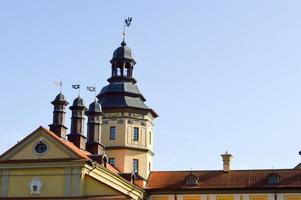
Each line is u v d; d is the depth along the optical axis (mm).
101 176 66938
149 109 84688
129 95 84812
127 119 83188
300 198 74625
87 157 66062
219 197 76625
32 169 66000
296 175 77000
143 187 78438
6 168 66500
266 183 76188
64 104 73812
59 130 72625
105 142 82750
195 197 77188
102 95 85500
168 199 77875
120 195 63750
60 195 64375
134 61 87250
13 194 65625
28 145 67000
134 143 82875
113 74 86750
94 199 63625
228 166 79688
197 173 80250
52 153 66000
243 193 76188
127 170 81438
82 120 75312
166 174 81438
